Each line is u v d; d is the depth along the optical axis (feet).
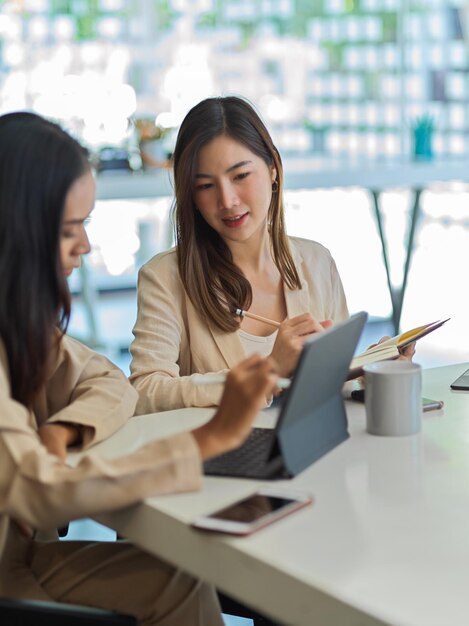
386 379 4.80
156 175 14.25
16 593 4.58
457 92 19.75
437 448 4.64
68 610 3.74
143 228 21.07
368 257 21.40
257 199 6.40
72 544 4.88
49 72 17.78
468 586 3.14
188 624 4.67
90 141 16.87
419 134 18.31
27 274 4.25
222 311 6.42
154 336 6.33
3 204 4.19
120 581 4.67
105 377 5.31
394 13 19.48
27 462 3.93
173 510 3.85
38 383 4.45
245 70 19.29
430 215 20.94
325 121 19.58
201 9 19.04
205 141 6.29
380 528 3.63
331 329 4.28
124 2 18.52
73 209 4.33
